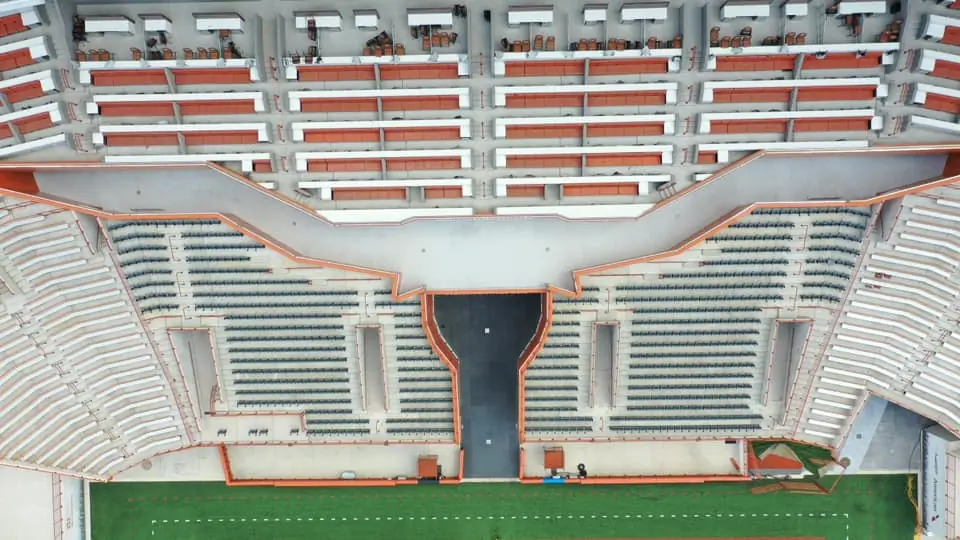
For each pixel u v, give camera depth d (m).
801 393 56.12
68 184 47.81
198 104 44.53
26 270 48.97
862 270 50.09
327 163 46.22
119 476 62.06
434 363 55.06
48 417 53.19
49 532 59.34
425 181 46.06
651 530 62.44
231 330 53.66
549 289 50.25
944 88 42.53
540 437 58.69
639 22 43.34
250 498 62.62
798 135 45.03
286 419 58.66
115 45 43.44
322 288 51.34
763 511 62.22
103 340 52.38
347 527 62.72
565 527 62.50
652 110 45.06
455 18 43.19
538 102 44.88
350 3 43.00
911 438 61.28
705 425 57.97
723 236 49.25
